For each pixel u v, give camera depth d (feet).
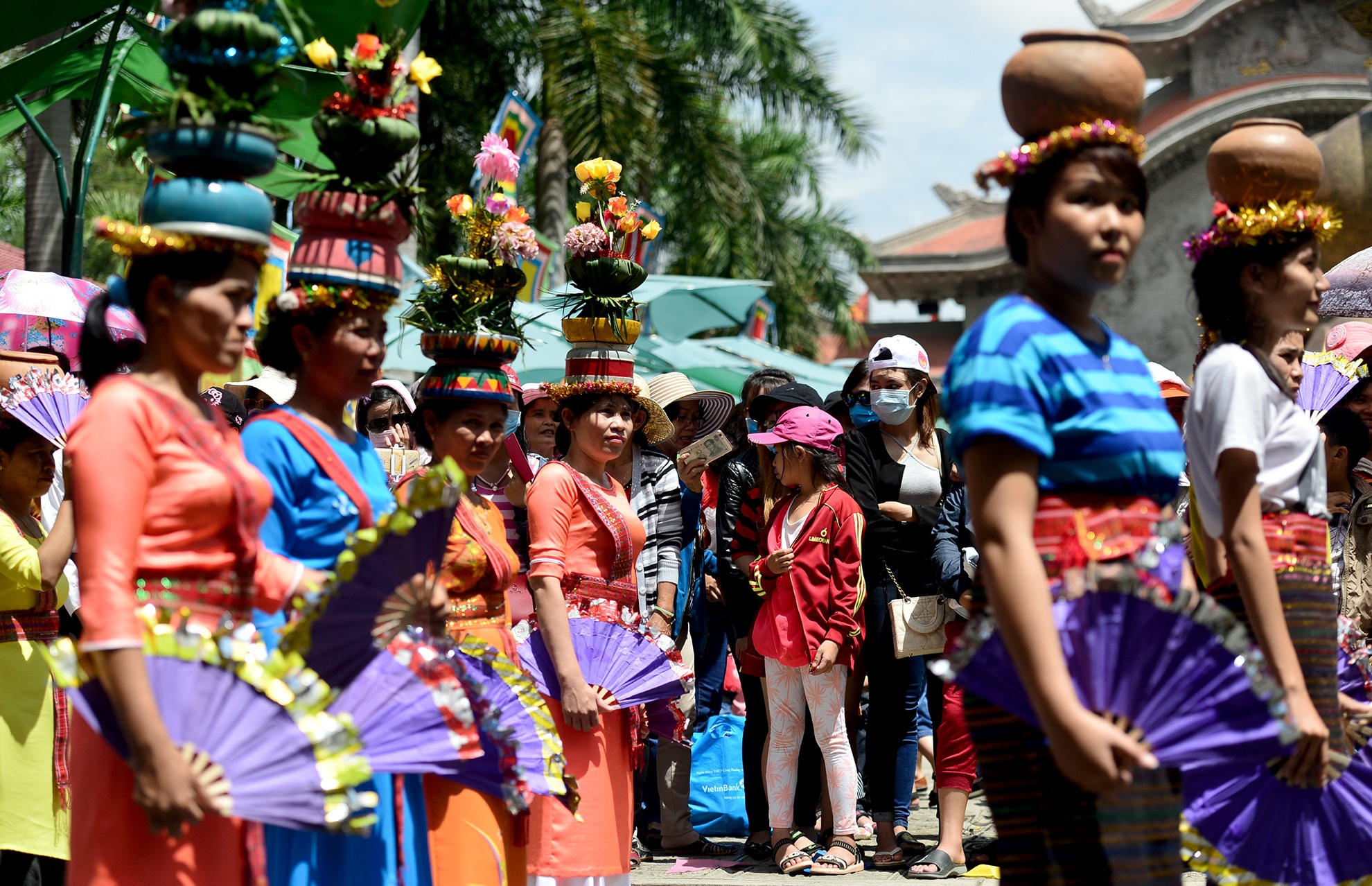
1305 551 8.96
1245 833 9.04
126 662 7.02
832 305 74.08
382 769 8.51
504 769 9.57
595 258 13.01
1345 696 9.41
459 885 10.19
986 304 94.94
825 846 17.85
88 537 7.22
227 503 7.86
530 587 12.44
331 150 9.71
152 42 17.71
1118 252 7.16
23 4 16.19
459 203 11.53
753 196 54.24
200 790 7.14
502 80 47.73
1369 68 23.17
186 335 7.72
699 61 50.34
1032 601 6.66
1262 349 9.07
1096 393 7.10
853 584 16.02
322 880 8.90
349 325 9.55
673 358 36.47
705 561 19.38
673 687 12.84
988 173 7.59
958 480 17.13
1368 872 9.00
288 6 8.49
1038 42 7.39
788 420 16.51
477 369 11.23
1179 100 80.89
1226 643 6.72
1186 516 16.03
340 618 8.44
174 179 7.69
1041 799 7.13
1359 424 12.60
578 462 13.08
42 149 32.58
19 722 12.46
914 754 16.81
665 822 18.07
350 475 9.52
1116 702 6.85
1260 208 8.94
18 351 14.12
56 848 12.57
